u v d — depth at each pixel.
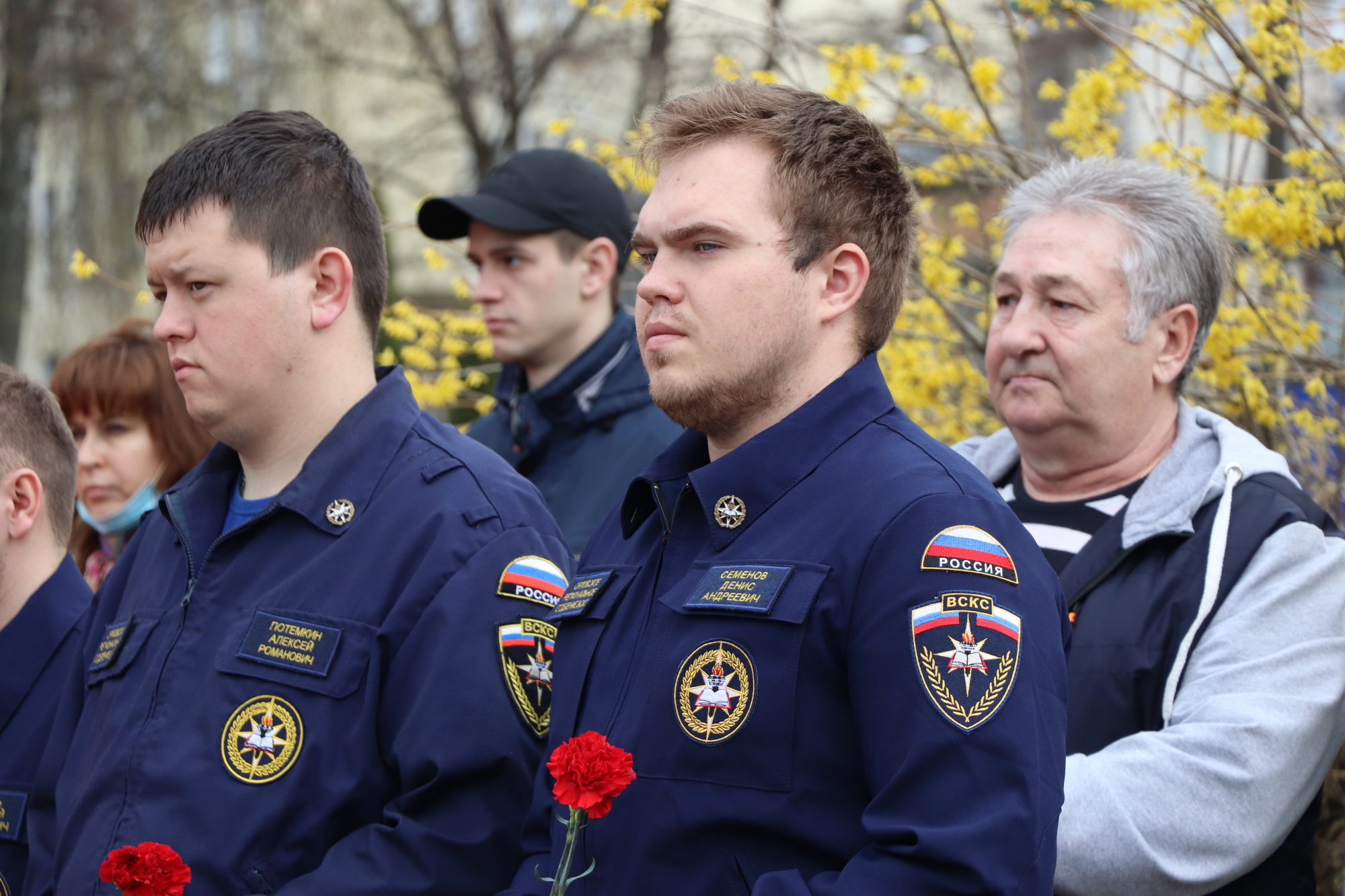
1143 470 3.14
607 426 4.46
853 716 1.97
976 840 1.78
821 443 2.18
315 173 2.79
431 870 2.35
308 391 2.76
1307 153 3.85
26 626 3.23
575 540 4.30
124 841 2.44
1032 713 1.89
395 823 2.40
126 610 2.86
